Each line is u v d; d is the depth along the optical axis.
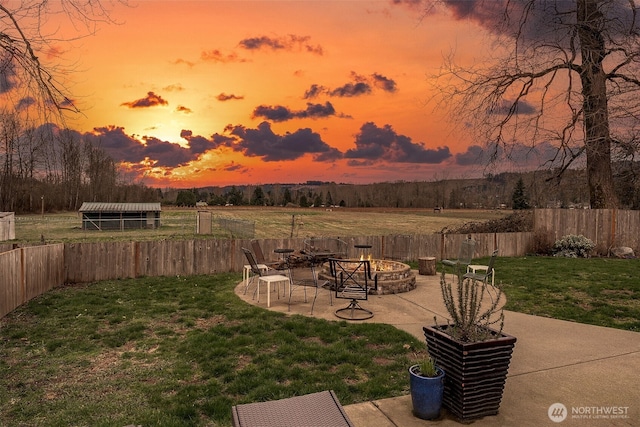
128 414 3.87
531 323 6.84
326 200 102.25
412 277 9.77
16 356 5.50
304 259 12.15
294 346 5.67
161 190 108.69
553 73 16.98
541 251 17.36
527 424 3.51
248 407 2.80
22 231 32.09
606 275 11.48
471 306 3.78
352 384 4.46
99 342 6.10
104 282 11.19
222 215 64.06
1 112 5.59
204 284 10.82
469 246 9.80
